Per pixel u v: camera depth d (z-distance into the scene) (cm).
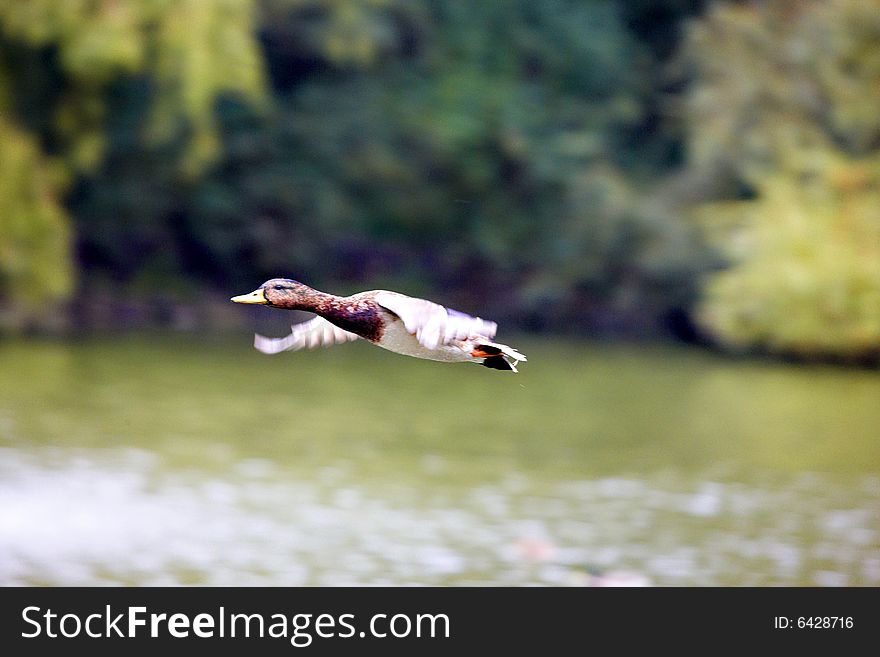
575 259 7556
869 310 6012
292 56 7850
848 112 6353
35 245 5588
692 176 7406
